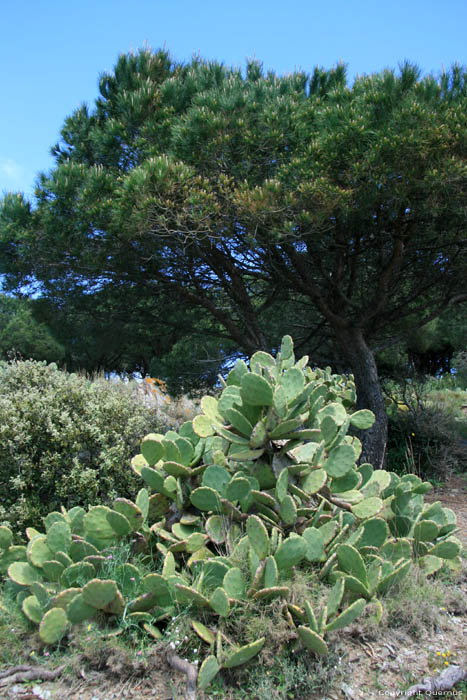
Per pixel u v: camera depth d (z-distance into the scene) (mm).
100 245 5512
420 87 4980
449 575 3189
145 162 5055
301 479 2807
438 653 2338
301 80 6148
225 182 5105
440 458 6641
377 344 8750
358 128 4762
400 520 3283
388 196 5004
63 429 3621
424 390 8570
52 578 2557
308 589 2387
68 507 3576
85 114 6293
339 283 6371
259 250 6066
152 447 2895
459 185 4773
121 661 2119
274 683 2061
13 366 4547
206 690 2014
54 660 2209
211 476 2768
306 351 8641
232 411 2736
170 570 2455
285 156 5316
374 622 2404
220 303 7582
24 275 6199
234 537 2648
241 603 2236
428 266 6598
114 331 8281
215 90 5586
